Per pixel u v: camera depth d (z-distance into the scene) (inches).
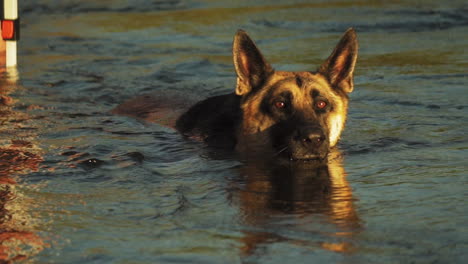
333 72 480.1
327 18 1047.0
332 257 255.9
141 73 721.0
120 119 536.1
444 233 277.1
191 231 286.0
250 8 1159.0
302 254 259.0
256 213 309.9
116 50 852.6
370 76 684.7
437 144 445.1
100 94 630.5
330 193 343.0
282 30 956.0
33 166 391.9
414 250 260.4
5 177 368.8
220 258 256.7
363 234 279.3
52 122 517.3
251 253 261.1
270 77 469.7
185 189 351.9
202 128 490.6
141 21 1071.0
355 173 384.8
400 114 536.7
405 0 1200.2
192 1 1267.2
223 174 386.9
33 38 946.1
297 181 370.0
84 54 828.0
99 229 289.3
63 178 368.5
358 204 321.4
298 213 309.1
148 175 379.6
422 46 829.8
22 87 650.2
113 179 369.1
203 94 619.8
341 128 469.4
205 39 912.9
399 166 394.9
